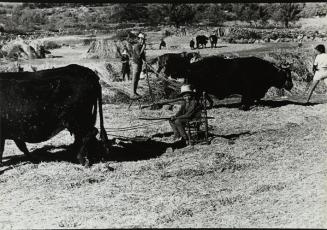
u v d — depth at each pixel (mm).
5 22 50594
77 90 9711
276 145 10930
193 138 11391
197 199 8047
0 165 10266
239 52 32875
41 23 52812
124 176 9359
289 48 33188
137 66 15648
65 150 11344
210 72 15016
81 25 52469
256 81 15242
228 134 12078
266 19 58750
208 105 16453
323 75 15742
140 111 15391
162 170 9562
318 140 11180
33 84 9742
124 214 7574
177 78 20516
